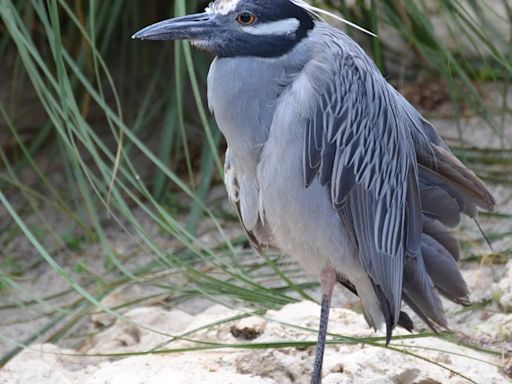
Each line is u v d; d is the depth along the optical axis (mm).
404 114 8578
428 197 8570
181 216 13438
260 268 12094
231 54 7984
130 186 14031
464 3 14109
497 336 9562
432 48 13984
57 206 12594
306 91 7840
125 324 10375
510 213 12352
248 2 7879
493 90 14711
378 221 8312
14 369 9039
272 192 8008
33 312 12000
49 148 14766
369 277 8414
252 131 8023
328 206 8086
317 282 11594
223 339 9258
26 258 13156
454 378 8312
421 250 8609
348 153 8062
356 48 8281
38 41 14508
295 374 8492
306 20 8023
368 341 8711
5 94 15109
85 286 12320
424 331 9727
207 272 11969
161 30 7945
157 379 8000
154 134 14648
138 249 12914
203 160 13422
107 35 13211
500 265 11359
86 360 9898
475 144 13727
